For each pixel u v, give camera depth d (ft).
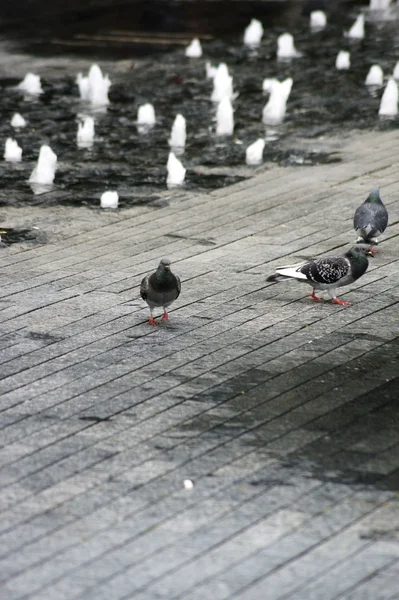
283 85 89.92
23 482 35.06
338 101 93.56
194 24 127.34
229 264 56.18
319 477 35.09
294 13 133.39
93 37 121.08
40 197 68.95
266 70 105.29
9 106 93.76
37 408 40.52
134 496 34.09
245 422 39.11
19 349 46.09
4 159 78.02
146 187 70.90
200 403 40.75
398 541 31.32
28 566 30.37
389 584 29.32
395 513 32.86
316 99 94.27
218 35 121.29
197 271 55.26
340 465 35.88
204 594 28.99
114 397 41.42
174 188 70.54
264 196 68.03
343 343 46.21
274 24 126.93
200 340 46.85
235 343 46.44
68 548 31.27
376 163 74.59
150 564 30.40
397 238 60.08
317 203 66.13
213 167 75.31
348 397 41.09
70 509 33.37
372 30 123.13
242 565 30.27
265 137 82.84
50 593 29.12
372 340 46.47
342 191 68.33
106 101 94.68
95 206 66.95
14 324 48.78
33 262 57.06
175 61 109.50
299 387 42.01
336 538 31.53
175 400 41.06
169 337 47.24
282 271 50.26
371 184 69.72
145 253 58.23
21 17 132.46
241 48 114.83
